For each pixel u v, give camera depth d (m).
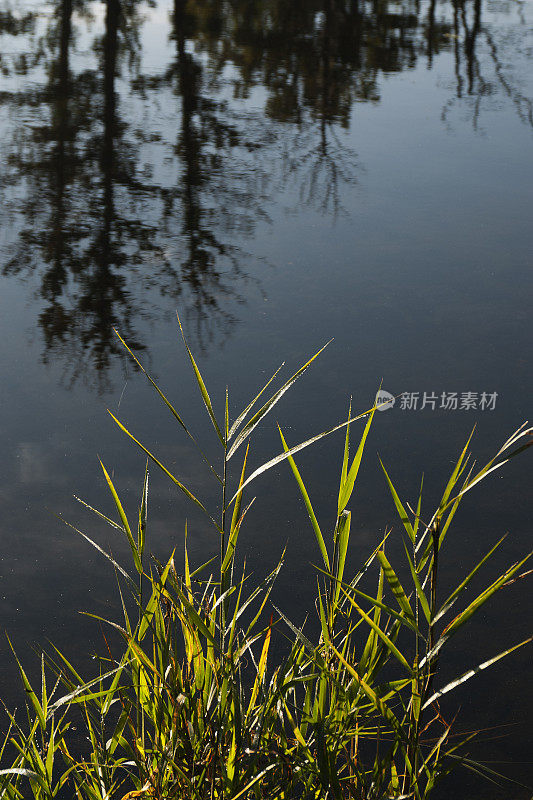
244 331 6.75
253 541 4.37
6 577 4.12
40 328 6.87
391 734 3.12
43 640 3.74
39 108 13.48
